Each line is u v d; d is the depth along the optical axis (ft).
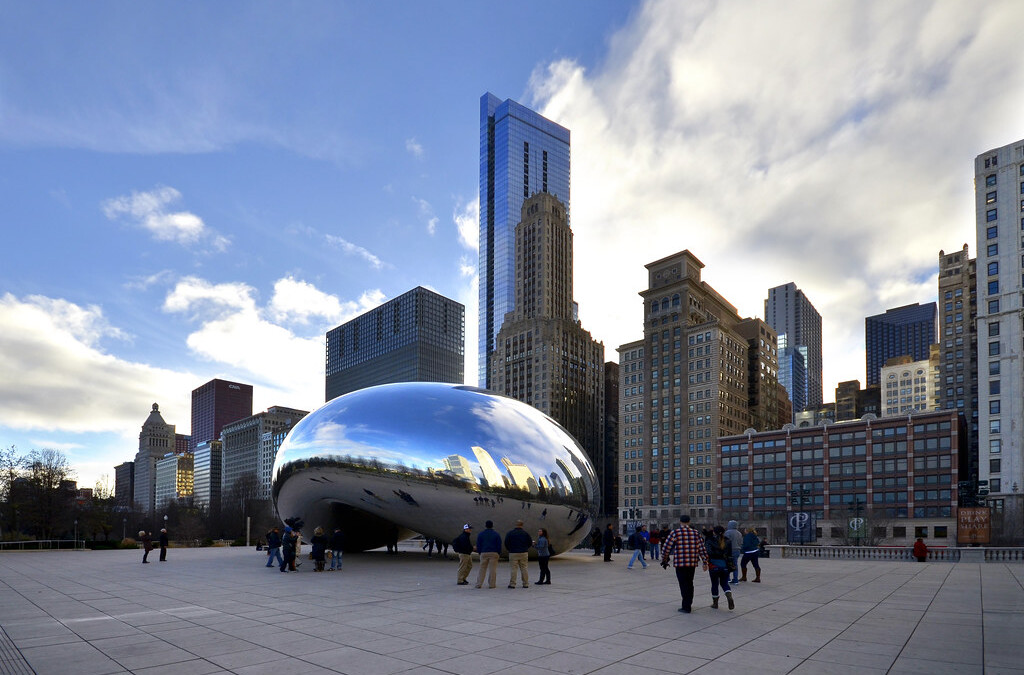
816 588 49.32
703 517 395.55
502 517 70.23
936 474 309.42
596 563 76.28
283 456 81.20
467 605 39.50
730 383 421.59
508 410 76.64
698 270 464.24
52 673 23.56
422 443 71.26
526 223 654.12
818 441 349.41
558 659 25.22
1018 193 311.06
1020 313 301.22
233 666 24.45
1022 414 293.23
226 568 68.95
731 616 35.27
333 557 65.05
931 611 37.17
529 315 632.79
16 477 228.63
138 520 420.77
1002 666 23.97
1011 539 234.38
